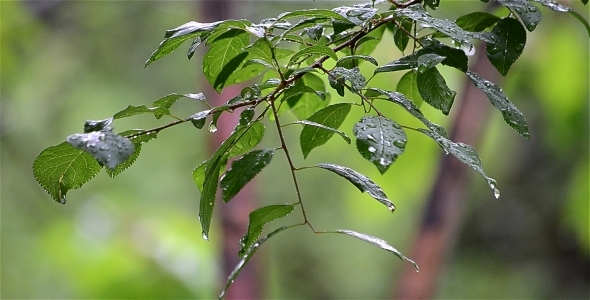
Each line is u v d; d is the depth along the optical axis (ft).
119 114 6.79
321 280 19.10
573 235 18.42
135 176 15.90
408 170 11.48
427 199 9.23
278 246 18.92
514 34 7.05
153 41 14.96
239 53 7.09
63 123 15.19
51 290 15.03
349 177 6.85
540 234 18.95
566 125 13.00
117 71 15.23
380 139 6.65
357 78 6.79
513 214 19.16
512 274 19.06
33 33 14.67
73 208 15.49
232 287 8.32
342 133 6.77
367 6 7.02
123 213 11.74
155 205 14.21
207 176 6.85
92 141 6.63
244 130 6.92
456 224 9.25
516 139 17.71
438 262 9.04
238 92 8.39
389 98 6.78
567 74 11.98
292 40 7.00
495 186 6.74
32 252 15.19
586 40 11.74
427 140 11.09
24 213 15.51
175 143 16.17
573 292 18.67
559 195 18.21
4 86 14.85
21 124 15.14
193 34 6.93
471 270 19.30
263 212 6.97
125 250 10.89
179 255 10.79
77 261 11.05
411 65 6.89
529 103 15.60
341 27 6.98
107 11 14.60
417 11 6.90
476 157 6.77
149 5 14.33
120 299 10.55
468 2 10.57
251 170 6.93
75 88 15.23
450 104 6.91
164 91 15.31
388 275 18.86
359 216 14.20
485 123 9.21
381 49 9.89
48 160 6.92
